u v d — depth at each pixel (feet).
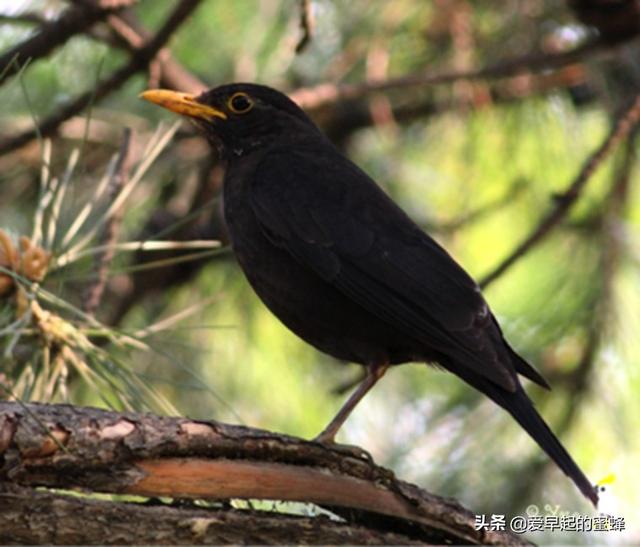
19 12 40.60
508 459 38.40
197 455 24.61
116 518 23.86
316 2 42.37
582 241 39.96
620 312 38.70
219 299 40.57
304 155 33.63
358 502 25.48
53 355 28.17
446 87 43.24
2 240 28.04
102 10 35.91
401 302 30.22
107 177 30.68
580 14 39.37
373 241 30.96
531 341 38.93
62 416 23.68
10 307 28.07
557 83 43.14
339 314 30.96
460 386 40.73
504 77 39.47
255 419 39.78
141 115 44.11
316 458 25.32
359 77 44.01
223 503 25.08
